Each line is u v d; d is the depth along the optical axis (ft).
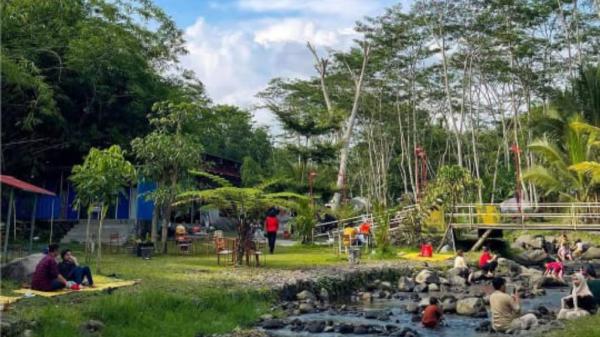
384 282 65.41
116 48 88.48
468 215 91.40
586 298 44.60
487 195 151.02
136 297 40.42
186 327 38.27
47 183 101.30
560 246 92.27
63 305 37.96
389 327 44.09
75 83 90.89
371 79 166.20
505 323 42.42
